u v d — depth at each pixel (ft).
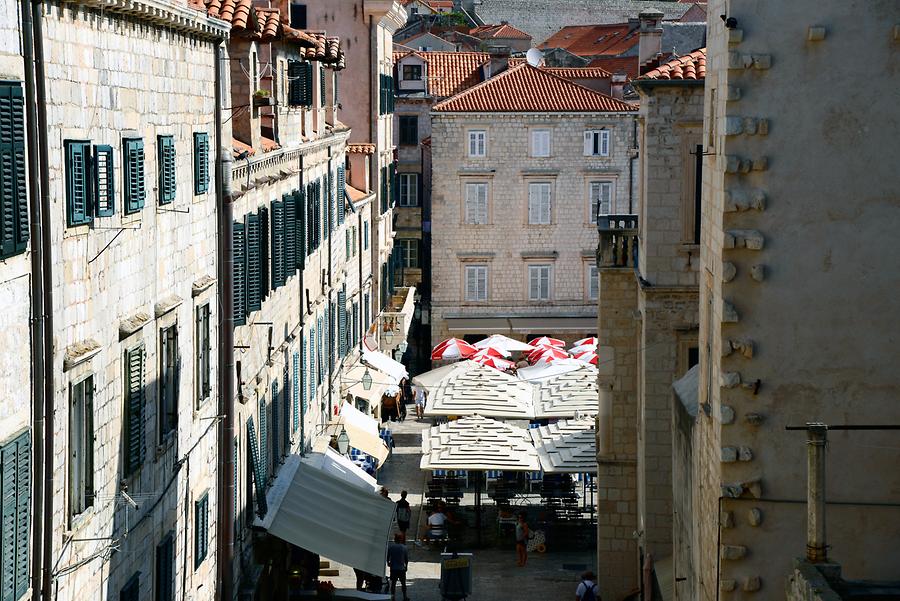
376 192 284.20
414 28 528.22
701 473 90.68
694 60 139.13
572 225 334.85
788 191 78.64
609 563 159.02
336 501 150.00
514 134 331.16
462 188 332.60
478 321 335.47
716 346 82.23
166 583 95.55
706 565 88.17
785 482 80.48
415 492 219.61
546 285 336.70
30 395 67.15
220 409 116.37
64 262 72.43
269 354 140.15
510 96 332.60
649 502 141.90
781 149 78.38
